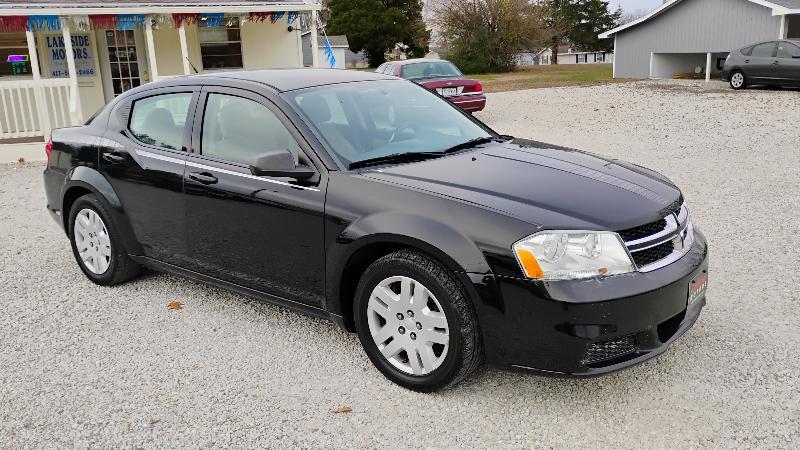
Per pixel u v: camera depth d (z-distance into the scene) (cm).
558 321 297
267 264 393
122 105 489
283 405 337
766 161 937
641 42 3034
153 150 449
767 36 2570
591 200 327
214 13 1407
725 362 364
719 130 1255
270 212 381
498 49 4409
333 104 407
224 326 430
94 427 321
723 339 390
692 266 331
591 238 302
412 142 404
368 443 304
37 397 349
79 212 503
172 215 437
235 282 418
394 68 1594
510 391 343
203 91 434
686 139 1172
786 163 916
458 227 316
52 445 308
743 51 2088
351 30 6259
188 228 430
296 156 378
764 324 408
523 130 1385
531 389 345
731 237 585
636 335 312
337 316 369
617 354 309
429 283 322
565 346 299
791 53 1966
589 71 4003
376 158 379
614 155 1039
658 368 360
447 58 4544
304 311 388
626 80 2769
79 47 1451
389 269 337
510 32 4331
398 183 345
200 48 1534
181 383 360
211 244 420
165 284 508
